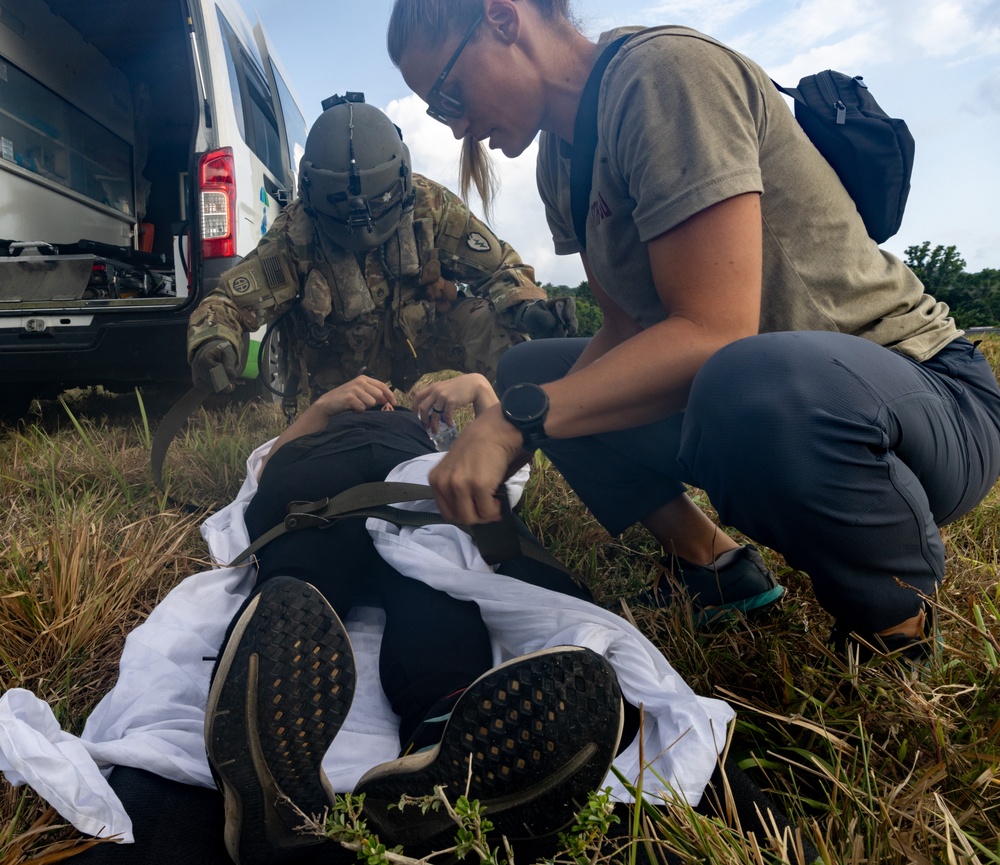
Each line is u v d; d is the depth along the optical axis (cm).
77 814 89
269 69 552
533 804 85
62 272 420
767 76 122
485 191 168
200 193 346
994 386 128
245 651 86
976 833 94
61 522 201
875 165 122
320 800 93
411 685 109
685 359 109
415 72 133
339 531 134
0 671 144
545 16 128
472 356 304
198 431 314
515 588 121
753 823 98
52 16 520
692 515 163
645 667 111
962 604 145
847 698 121
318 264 281
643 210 112
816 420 103
